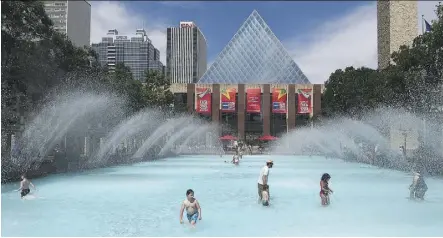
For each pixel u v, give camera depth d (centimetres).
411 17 7731
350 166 4684
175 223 1549
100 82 4781
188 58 16338
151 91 6925
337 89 6344
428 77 3816
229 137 9862
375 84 5347
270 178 3184
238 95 11306
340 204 1967
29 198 2112
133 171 3900
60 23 6034
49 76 3616
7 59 3259
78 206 1911
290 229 1458
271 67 13425
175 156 7512
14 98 3619
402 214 1723
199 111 11062
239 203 1981
